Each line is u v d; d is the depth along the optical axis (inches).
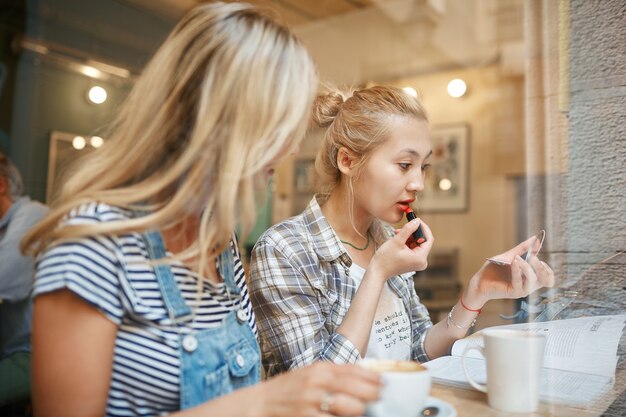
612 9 34.5
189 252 27.0
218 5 27.3
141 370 25.5
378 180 41.3
